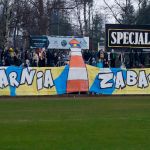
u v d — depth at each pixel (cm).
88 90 3472
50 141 1484
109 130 1716
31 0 6128
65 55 4562
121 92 3522
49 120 2009
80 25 7444
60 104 2786
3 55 3822
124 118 2088
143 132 1670
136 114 2259
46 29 6191
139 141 1488
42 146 1400
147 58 4175
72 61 3453
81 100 3091
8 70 3319
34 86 3366
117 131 1692
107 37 4059
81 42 4416
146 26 4097
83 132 1669
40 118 2080
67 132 1667
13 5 5481
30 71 3359
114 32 4059
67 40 4369
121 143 1455
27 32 6638
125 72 3522
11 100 3056
